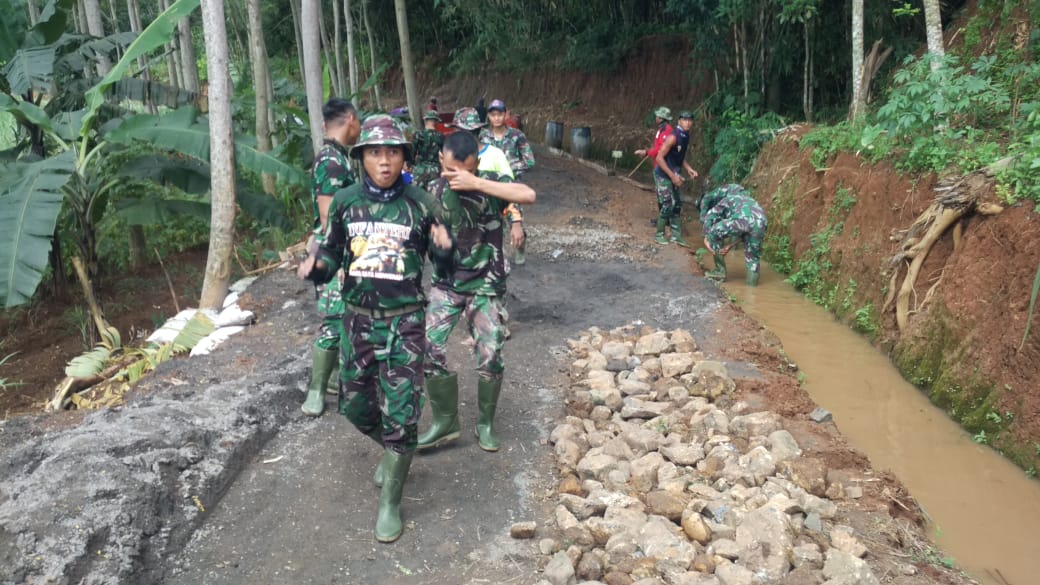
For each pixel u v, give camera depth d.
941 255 6.27
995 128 7.54
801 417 5.26
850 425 5.39
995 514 4.34
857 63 9.81
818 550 3.49
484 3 23.08
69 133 7.66
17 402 6.52
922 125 7.30
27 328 8.32
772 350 6.41
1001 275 5.44
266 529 3.77
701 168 14.62
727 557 3.44
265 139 10.93
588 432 4.88
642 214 12.27
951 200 6.01
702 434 4.76
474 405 5.20
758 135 12.05
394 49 29.80
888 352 6.61
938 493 4.55
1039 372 4.89
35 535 3.31
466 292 4.35
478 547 3.63
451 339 6.43
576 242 10.12
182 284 9.49
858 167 8.36
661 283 8.35
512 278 8.52
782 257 9.39
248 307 7.04
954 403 5.50
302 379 5.32
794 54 12.96
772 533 3.51
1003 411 5.07
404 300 3.46
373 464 4.39
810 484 4.17
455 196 4.16
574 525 3.74
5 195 6.46
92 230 7.81
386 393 3.54
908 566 3.56
